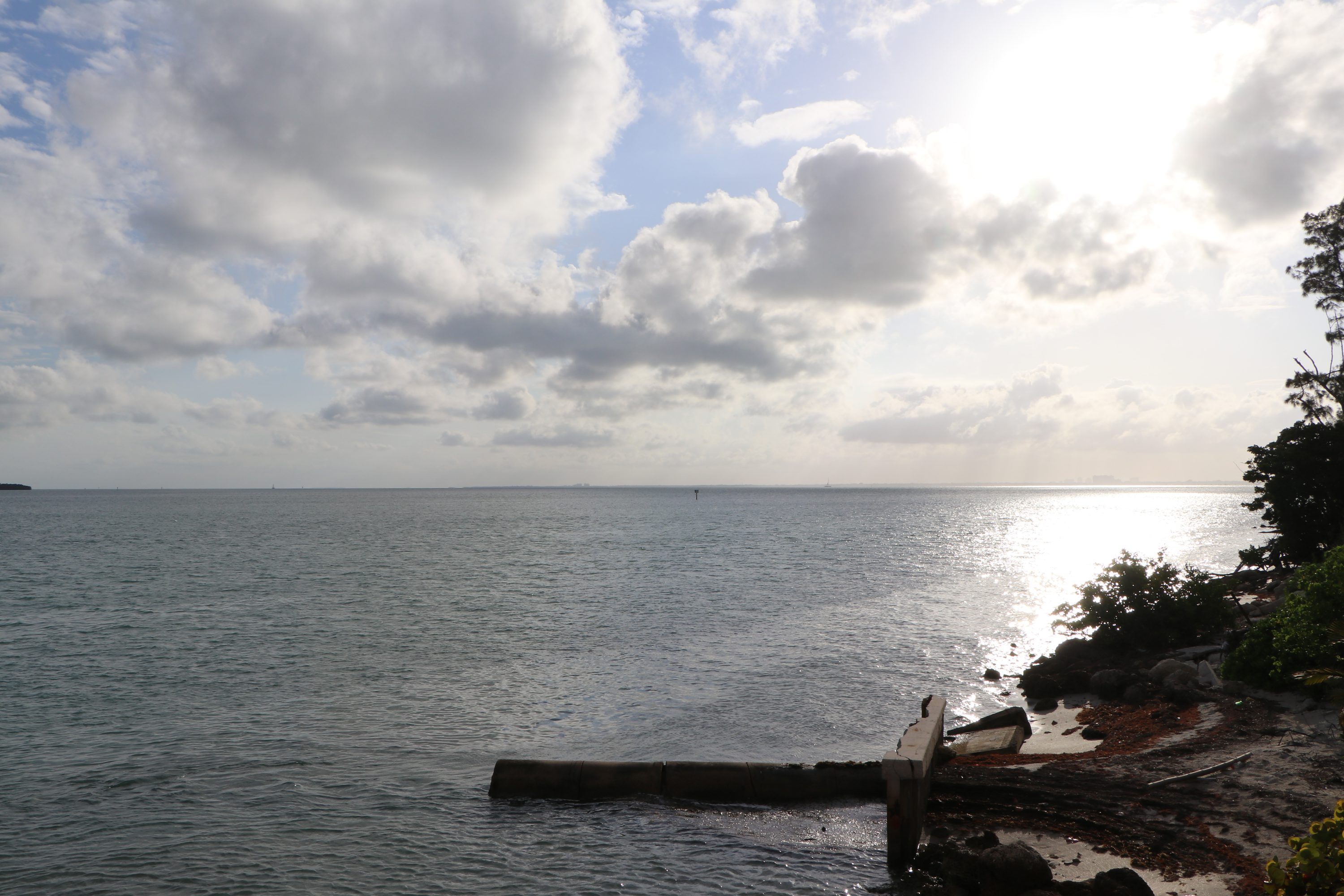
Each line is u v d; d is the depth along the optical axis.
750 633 33.03
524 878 12.00
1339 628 14.47
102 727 20.30
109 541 94.06
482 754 18.05
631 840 13.25
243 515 174.25
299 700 22.86
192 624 36.25
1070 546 83.56
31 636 33.53
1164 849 11.52
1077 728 18.91
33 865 12.59
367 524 136.75
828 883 11.64
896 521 142.12
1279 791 12.94
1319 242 44.94
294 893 11.64
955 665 27.06
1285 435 35.81
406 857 12.73
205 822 14.20
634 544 86.69
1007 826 12.68
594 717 20.91
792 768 15.02
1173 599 26.62
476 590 47.69
